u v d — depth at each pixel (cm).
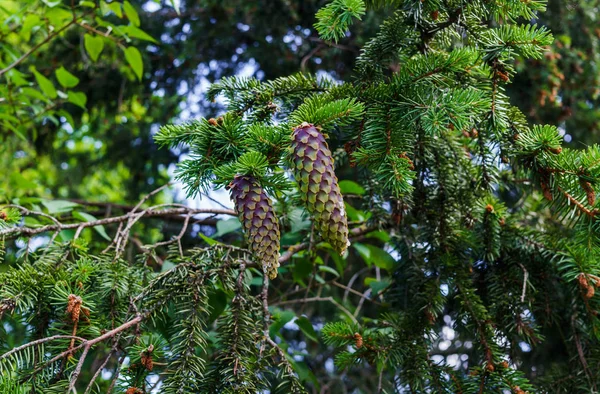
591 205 145
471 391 154
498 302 162
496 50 146
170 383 142
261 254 140
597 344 163
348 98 142
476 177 165
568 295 166
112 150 305
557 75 229
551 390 161
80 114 295
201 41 281
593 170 144
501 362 155
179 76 289
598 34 247
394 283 174
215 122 145
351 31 249
